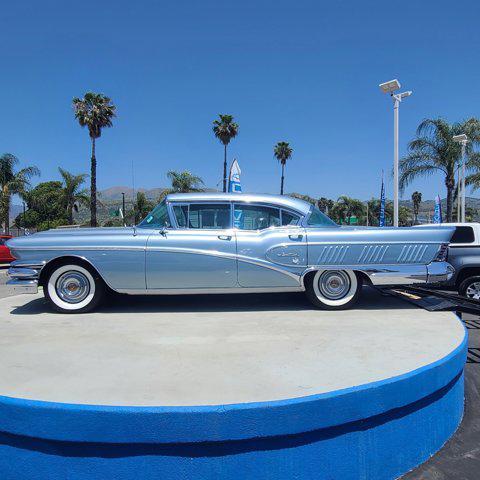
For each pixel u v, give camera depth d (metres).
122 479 2.41
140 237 5.11
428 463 3.08
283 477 2.51
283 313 5.16
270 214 5.33
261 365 3.27
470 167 25.05
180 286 5.12
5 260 19.53
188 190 38.66
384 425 2.82
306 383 2.87
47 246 5.09
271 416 2.44
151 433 2.37
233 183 11.48
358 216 62.00
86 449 2.43
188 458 2.42
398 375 2.93
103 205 40.59
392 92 15.93
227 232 5.19
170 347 3.76
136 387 2.81
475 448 3.28
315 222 5.40
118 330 4.37
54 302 5.21
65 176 37.94
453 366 3.38
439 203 25.91
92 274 5.21
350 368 3.17
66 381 2.93
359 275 5.36
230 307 5.51
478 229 9.63
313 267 5.18
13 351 3.66
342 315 5.04
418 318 4.86
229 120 41.72
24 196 34.81
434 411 3.20
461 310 5.24
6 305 5.79
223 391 2.74
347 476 2.67
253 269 5.13
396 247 5.21
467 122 24.47
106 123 35.03
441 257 5.25
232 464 2.45
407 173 25.20
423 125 25.03
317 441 2.58
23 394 2.69
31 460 2.49
